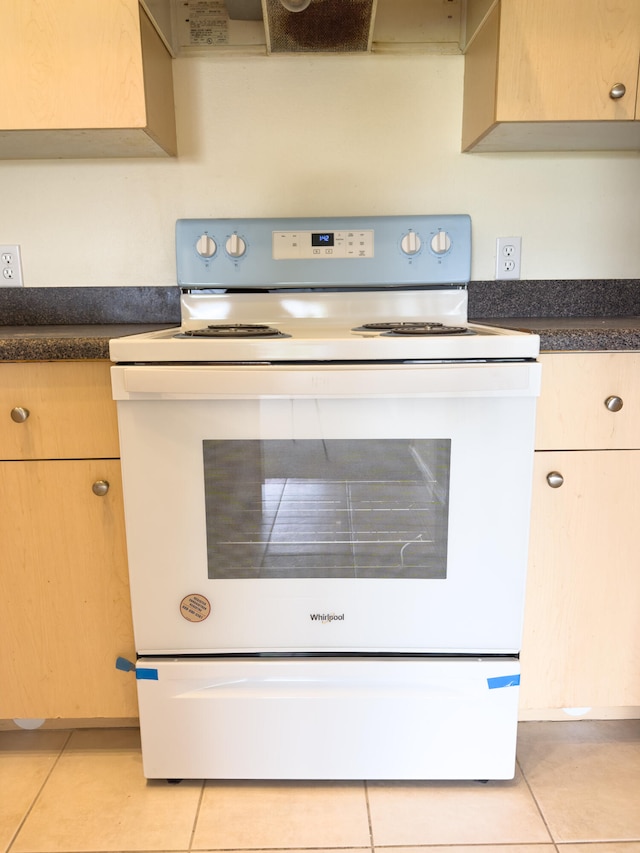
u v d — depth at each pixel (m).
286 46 1.42
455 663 1.12
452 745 1.15
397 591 1.10
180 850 1.06
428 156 1.52
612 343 1.11
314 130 1.51
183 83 1.48
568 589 1.22
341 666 1.12
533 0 1.19
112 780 1.22
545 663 1.25
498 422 1.03
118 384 1.01
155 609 1.11
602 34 1.21
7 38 1.19
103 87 1.21
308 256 1.48
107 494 1.16
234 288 1.50
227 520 1.07
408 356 1.00
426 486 1.05
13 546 1.18
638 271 1.58
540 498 1.18
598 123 1.27
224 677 1.13
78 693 1.25
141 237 1.54
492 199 1.54
